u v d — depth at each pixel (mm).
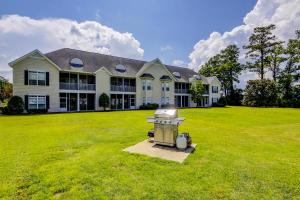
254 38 48438
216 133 11086
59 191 3980
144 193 3910
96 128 11656
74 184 4242
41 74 23578
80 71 26500
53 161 5621
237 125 15148
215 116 21891
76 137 8977
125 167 5203
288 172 5148
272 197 3855
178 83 41906
